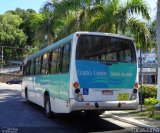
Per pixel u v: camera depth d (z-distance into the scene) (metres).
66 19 25.62
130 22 21.00
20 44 88.00
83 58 11.62
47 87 14.83
